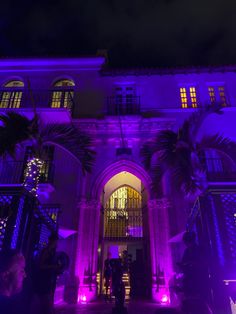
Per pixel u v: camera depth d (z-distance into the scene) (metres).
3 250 4.43
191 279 4.88
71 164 12.55
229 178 6.83
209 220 5.11
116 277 6.78
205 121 13.02
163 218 11.31
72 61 15.12
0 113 12.24
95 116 13.56
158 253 10.74
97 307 8.46
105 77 14.77
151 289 11.16
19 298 3.52
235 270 4.67
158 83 14.52
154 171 10.02
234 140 12.73
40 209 6.51
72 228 11.20
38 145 7.93
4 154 7.94
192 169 8.00
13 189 5.17
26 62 15.20
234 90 14.09
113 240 15.23
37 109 12.27
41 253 4.87
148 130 13.04
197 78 14.58
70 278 10.26
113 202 17.11
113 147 12.95
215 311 4.41
